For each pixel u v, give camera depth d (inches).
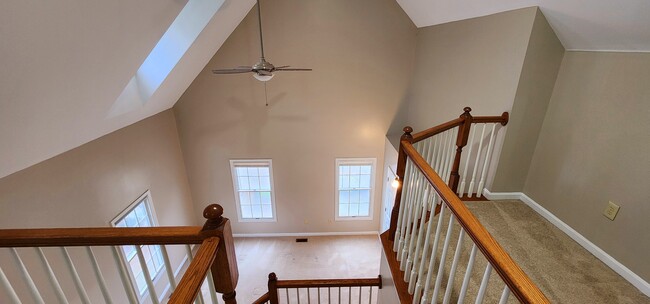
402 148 80.4
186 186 229.0
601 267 80.7
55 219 115.6
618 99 80.0
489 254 39.0
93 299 129.0
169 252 191.3
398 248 85.2
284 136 221.8
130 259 156.3
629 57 76.9
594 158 87.1
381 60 202.7
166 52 140.4
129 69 107.7
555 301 69.7
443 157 105.0
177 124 213.2
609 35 78.9
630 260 75.8
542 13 93.7
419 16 175.8
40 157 106.1
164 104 187.6
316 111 214.7
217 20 145.3
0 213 97.3
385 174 226.5
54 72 76.4
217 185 235.3
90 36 76.6
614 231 80.2
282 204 245.3
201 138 219.1
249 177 236.5
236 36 191.5
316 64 201.2
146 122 177.0
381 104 214.7
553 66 101.5
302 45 196.1
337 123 219.1
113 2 74.4
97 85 99.0
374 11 191.2
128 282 47.4
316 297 189.6
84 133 121.3
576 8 81.0
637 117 75.0
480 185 119.9
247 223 250.5
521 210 109.7
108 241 43.1
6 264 94.7
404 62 203.6
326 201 245.6
